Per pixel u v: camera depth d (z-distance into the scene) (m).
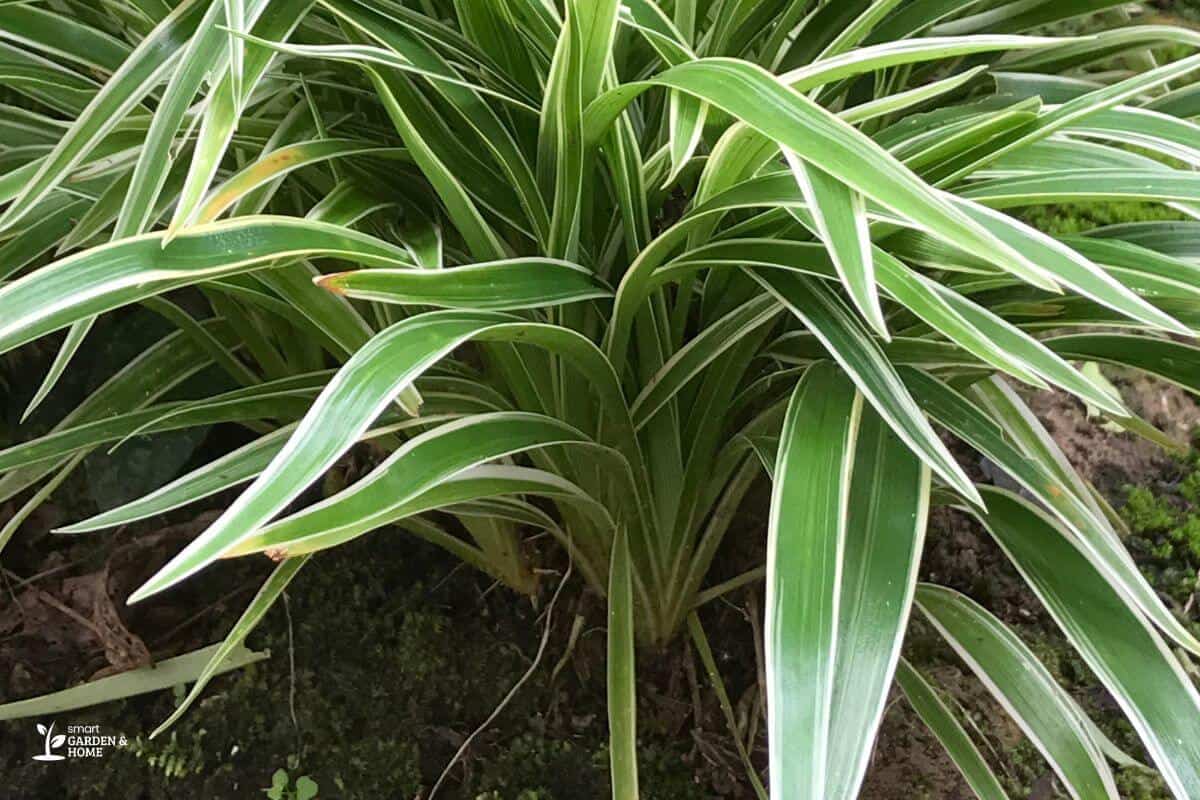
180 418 0.51
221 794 0.59
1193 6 0.98
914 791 0.57
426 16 0.51
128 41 0.55
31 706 0.60
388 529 0.66
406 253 0.45
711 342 0.48
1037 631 0.63
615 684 0.49
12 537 0.65
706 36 0.56
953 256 0.43
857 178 0.37
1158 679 0.42
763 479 0.66
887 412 0.41
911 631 0.63
